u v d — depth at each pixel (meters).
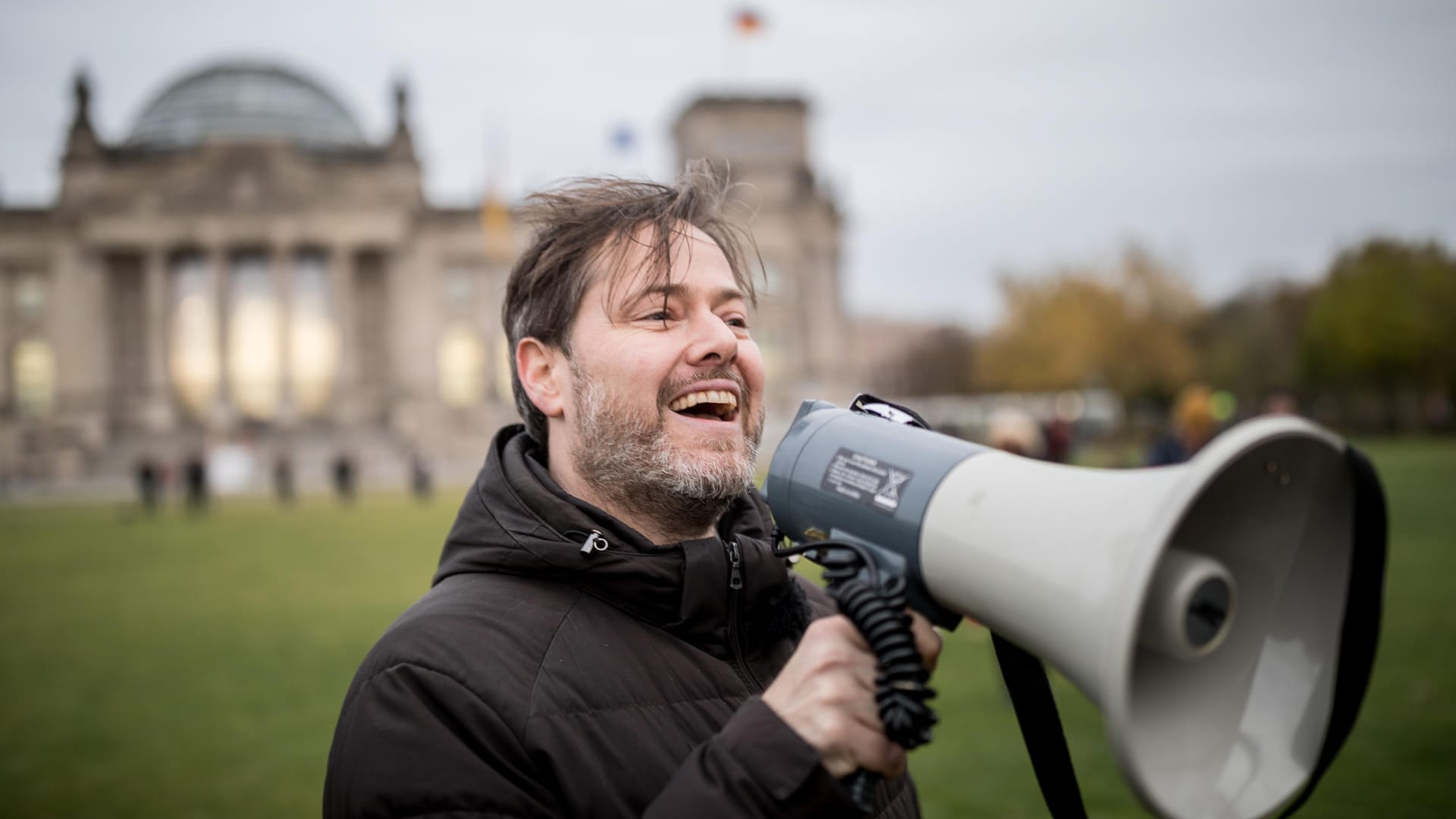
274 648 11.82
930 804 6.11
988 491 1.52
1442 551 15.98
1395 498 24.42
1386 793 5.91
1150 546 1.20
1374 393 71.19
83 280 73.81
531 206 2.30
